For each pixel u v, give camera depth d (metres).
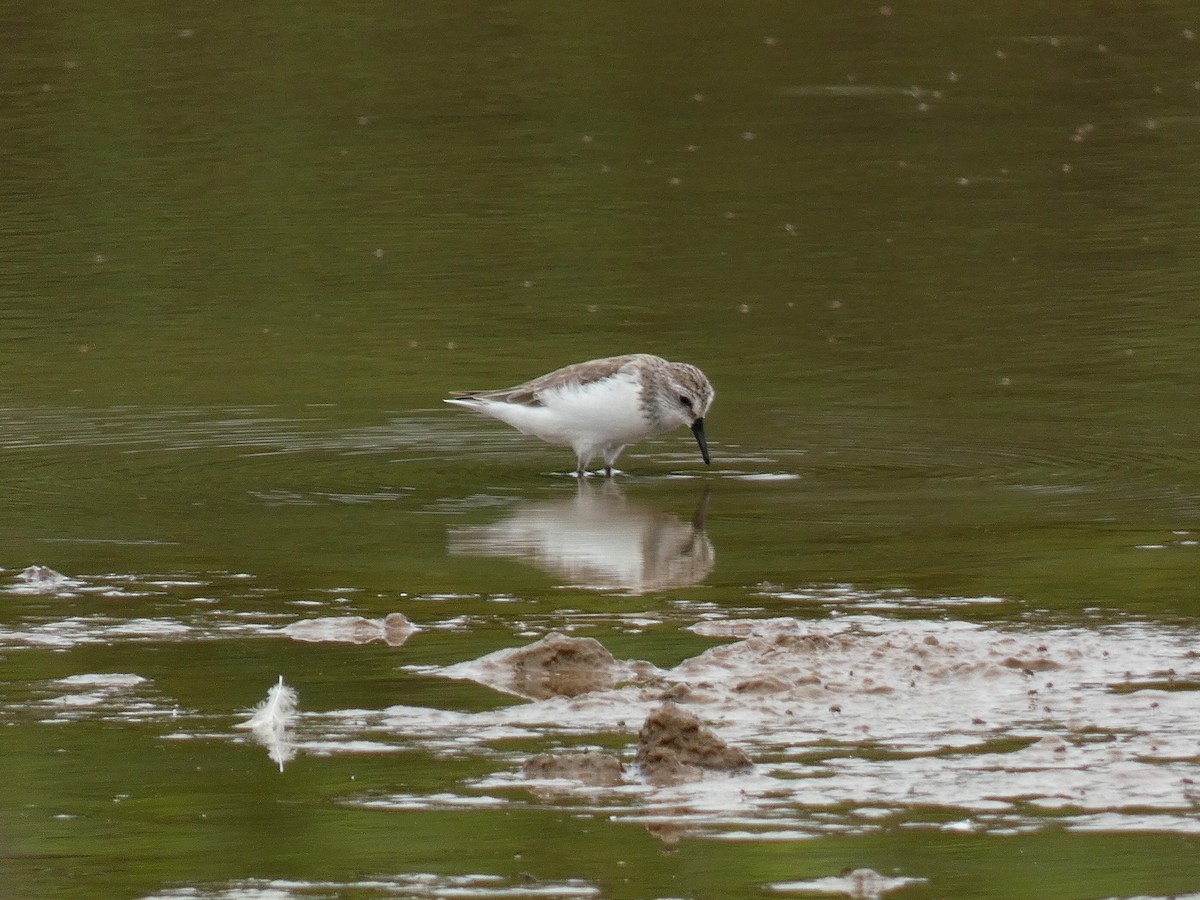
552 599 12.37
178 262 25.72
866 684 10.28
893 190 29.16
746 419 18.42
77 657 11.06
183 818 8.59
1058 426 17.78
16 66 35.84
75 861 8.16
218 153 31.30
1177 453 16.66
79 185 29.52
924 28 40.16
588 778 8.98
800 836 8.25
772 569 13.05
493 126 33.12
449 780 9.02
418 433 18.11
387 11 40.69
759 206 28.41
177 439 17.73
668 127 33.22
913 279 24.28
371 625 11.67
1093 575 12.62
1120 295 23.19
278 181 29.88
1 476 16.28
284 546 13.88
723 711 9.91
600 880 7.84
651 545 13.85
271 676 10.67
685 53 38.19
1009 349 20.92
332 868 8.02
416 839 8.30
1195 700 9.90
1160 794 8.62
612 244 26.44
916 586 12.45
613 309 23.11
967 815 8.45
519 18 40.69
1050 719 9.67
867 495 15.42
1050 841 8.12
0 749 9.47
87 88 34.59
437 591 12.59
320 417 18.62
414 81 35.88
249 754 9.39
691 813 8.55
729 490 15.83
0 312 23.36
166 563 13.35
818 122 33.47
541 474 16.64
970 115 33.72
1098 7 41.53
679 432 18.17
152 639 11.44
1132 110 33.88
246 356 21.22
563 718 9.88
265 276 25.06
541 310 23.17
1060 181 29.47
